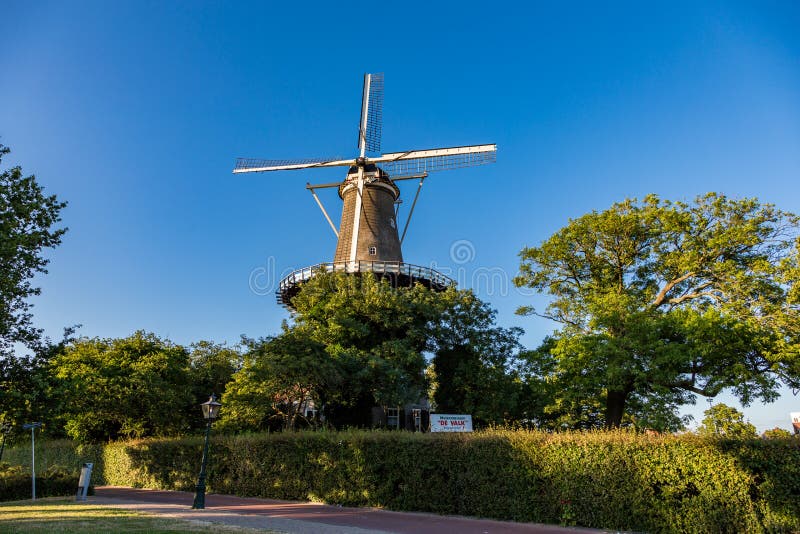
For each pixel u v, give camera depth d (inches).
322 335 1096.8
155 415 1269.7
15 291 658.8
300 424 1179.9
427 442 681.0
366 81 1557.6
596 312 874.8
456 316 1174.3
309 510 684.7
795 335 749.9
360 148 1504.7
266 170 1550.2
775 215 890.7
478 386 1089.4
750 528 467.8
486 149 1433.3
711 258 921.5
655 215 960.3
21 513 561.3
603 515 544.4
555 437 593.6
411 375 1086.4
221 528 463.5
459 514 637.9
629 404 981.2
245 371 1058.7
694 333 783.1
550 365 963.3
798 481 454.0
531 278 1103.0
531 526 564.1
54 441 1427.2
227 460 909.2
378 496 706.8
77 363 1223.5
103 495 880.9
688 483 509.7
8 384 699.4
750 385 801.6
